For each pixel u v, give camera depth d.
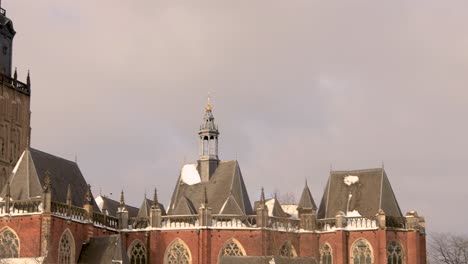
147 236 156.75
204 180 165.25
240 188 162.12
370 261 156.62
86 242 148.38
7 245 141.88
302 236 160.12
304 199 162.25
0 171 182.88
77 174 161.00
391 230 157.38
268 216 156.25
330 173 167.50
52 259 139.75
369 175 164.25
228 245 153.88
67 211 145.50
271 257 145.62
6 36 191.00
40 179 147.75
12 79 190.25
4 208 142.75
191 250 153.62
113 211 183.75
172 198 166.62
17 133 190.00
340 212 159.25
